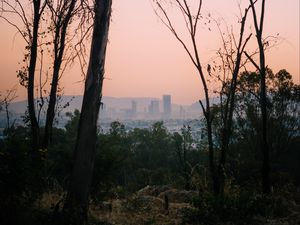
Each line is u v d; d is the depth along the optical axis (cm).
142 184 3697
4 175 895
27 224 916
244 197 1152
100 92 1063
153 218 1129
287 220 1105
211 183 1589
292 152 4016
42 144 1387
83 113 1047
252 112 3797
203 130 2542
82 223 998
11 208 909
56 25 1440
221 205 1120
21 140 958
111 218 1112
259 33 1614
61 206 1091
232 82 1596
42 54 1439
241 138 3838
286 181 2172
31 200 976
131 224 1075
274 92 3981
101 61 1062
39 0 1384
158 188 1864
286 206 1241
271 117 3856
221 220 1092
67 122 3294
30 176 932
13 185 903
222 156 1498
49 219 980
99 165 1209
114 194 1334
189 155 3694
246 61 1648
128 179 4291
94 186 1207
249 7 1596
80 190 1024
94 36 1072
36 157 1005
